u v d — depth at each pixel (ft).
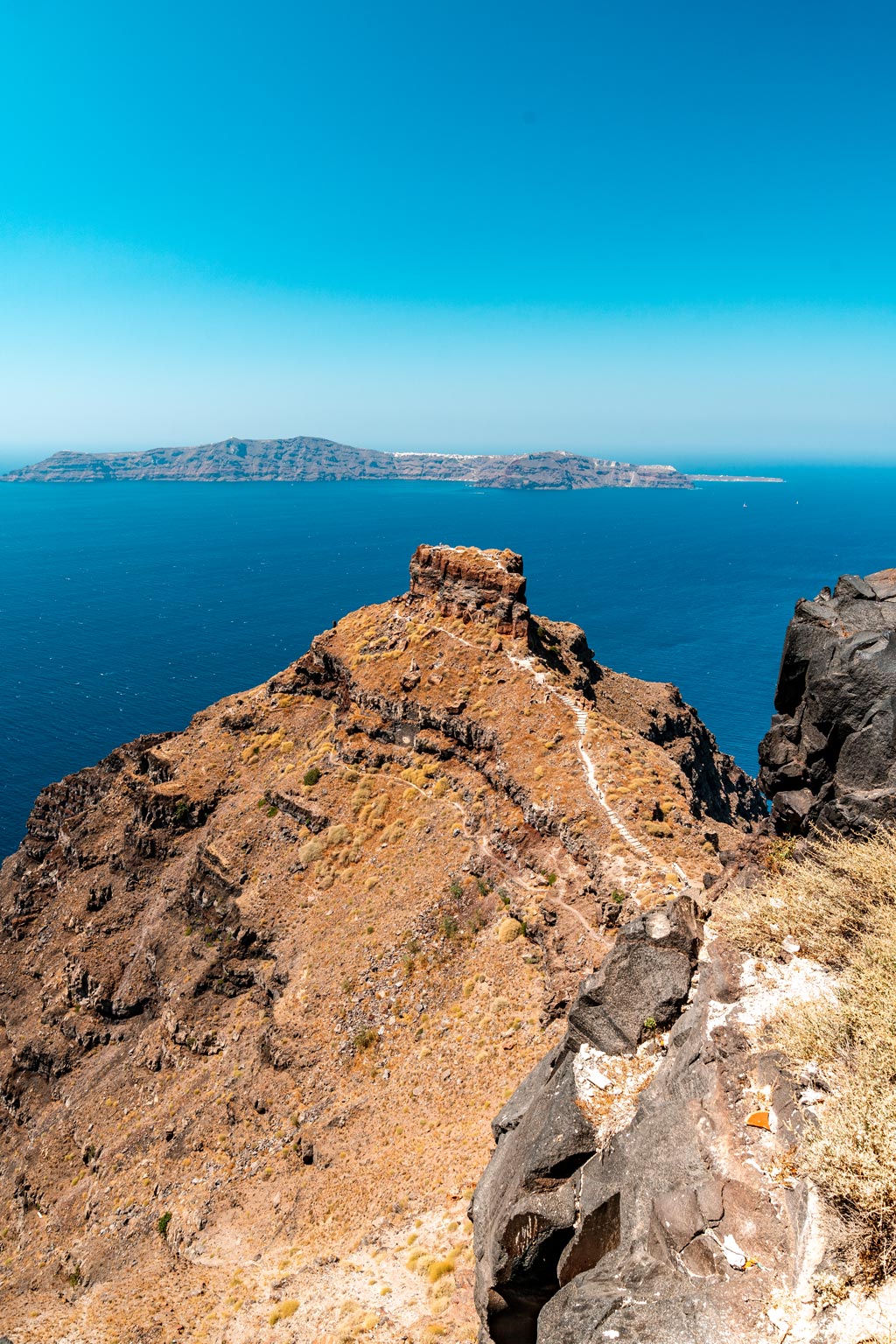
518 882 186.39
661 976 57.47
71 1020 247.29
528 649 256.11
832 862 55.01
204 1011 220.23
